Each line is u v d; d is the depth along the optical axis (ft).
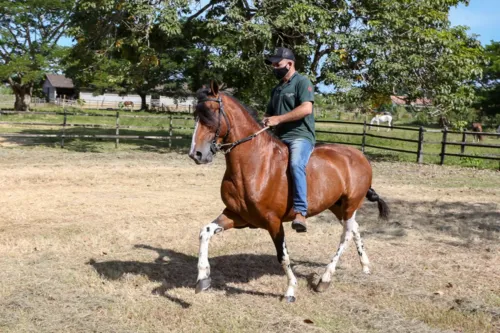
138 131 80.84
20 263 19.34
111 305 15.75
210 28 52.95
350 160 17.94
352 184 17.70
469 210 33.09
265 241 23.88
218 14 60.03
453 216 31.14
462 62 57.16
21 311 15.10
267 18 53.06
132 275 18.48
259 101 63.52
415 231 26.99
